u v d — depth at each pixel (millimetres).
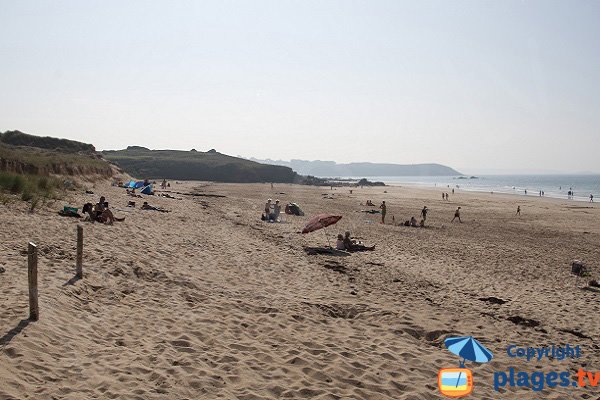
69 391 5387
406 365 7441
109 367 6156
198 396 5703
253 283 12328
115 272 10922
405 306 11211
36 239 12391
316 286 12727
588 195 96500
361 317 10125
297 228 25156
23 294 8062
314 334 8648
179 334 7914
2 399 4816
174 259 13469
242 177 128875
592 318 11320
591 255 22781
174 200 35344
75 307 8266
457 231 29844
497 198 76375
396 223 32656
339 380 6617
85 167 41969
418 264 16969
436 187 136750
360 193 85000
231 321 8914
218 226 22547
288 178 141125
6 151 29234
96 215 17328
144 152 151750
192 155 149500
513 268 17625
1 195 17719
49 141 63562
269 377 6512
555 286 14875
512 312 11375
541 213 48844
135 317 8523
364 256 17781
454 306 11594
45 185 23609
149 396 5516
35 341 6410
